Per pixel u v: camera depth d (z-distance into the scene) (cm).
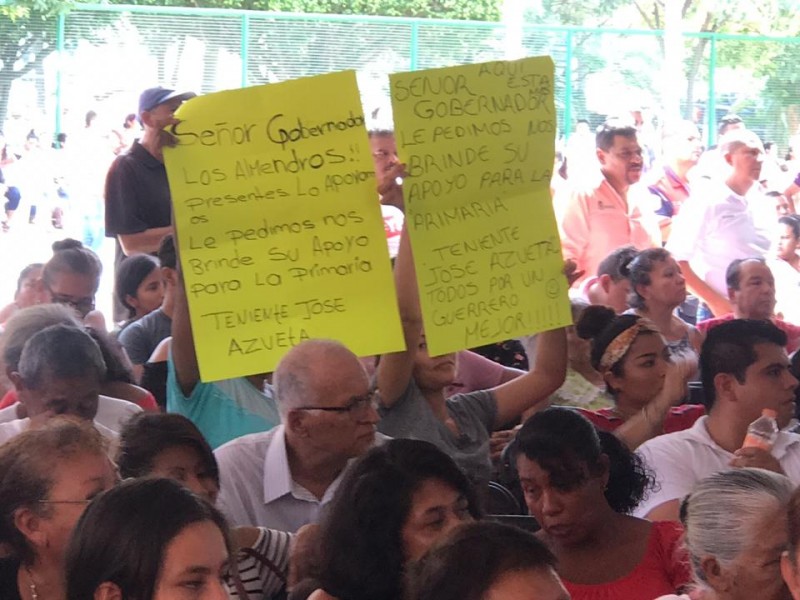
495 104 428
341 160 409
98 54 1706
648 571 341
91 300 619
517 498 432
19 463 277
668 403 491
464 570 216
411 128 419
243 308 407
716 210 888
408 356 436
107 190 727
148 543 222
